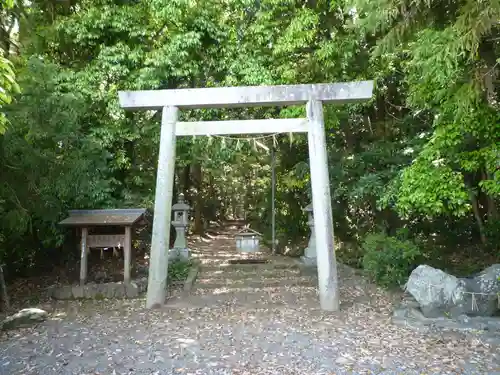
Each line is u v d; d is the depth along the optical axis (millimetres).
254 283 7645
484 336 4770
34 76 6645
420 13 4934
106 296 6906
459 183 5637
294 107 8641
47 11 8945
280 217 12273
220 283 7664
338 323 5398
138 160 9820
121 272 8289
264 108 9945
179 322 5523
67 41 8664
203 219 17547
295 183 10789
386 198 7027
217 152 9820
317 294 7043
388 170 8766
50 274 8547
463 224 10344
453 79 5191
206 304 6477
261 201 13414
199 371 3852
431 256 8688
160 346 4566
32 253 8664
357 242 10492
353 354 4246
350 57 8500
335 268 6156
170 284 7496
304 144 11281
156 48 8875
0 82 3883
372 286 7449
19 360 4188
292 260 9281
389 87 9781
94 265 8680
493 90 5168
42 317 5574
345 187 9344
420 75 6145
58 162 6746
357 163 9414
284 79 8602
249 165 13703
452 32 4555
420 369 3838
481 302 5387
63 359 4211
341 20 8914
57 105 6750
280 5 8602
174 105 6559
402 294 6812
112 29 8523
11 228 6789
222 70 9086
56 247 8625
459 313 5402
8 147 5949
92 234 7570
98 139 8375
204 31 8727
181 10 8375
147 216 9047
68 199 7621
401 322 5340
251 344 4594
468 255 9289
